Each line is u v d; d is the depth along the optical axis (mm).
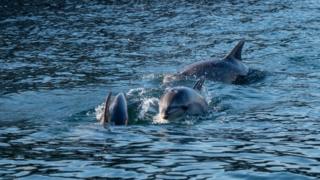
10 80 44375
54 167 25359
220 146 28062
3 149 27938
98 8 81062
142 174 24406
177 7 81750
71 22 71812
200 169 24938
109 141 28938
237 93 38969
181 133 30328
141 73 46938
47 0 86812
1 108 36156
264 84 42062
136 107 34906
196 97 34219
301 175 24141
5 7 81688
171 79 42312
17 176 24312
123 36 63656
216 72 43062
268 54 53562
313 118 33000
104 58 53125
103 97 38688
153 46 58656
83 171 24844
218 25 69250
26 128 31594
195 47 58125
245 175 24219
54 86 42250
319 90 40062
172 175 24297
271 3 84500
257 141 28859
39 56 53906
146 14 76812
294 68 48062
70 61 51781
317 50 54812
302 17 73062
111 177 24125
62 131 30797
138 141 28859
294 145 28250
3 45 59188
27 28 68250
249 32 64875
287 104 36219
